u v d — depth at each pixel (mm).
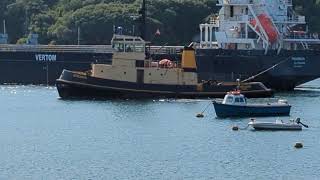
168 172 164500
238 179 159375
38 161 173375
